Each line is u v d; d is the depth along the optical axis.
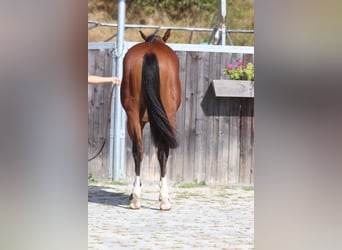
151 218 10.89
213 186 15.04
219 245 8.72
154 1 29.77
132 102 11.41
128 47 14.97
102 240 8.90
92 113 15.38
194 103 15.26
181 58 15.22
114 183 14.91
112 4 29.42
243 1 30.31
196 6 29.88
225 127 15.29
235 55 15.38
